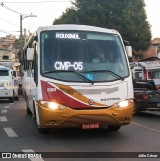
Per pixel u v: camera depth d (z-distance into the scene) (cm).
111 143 955
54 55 984
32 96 1173
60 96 942
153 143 958
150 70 3041
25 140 1003
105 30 1045
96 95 953
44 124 951
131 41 4481
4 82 2414
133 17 4525
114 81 972
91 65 981
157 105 1577
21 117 1531
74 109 941
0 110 1850
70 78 955
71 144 943
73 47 1000
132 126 1267
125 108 970
